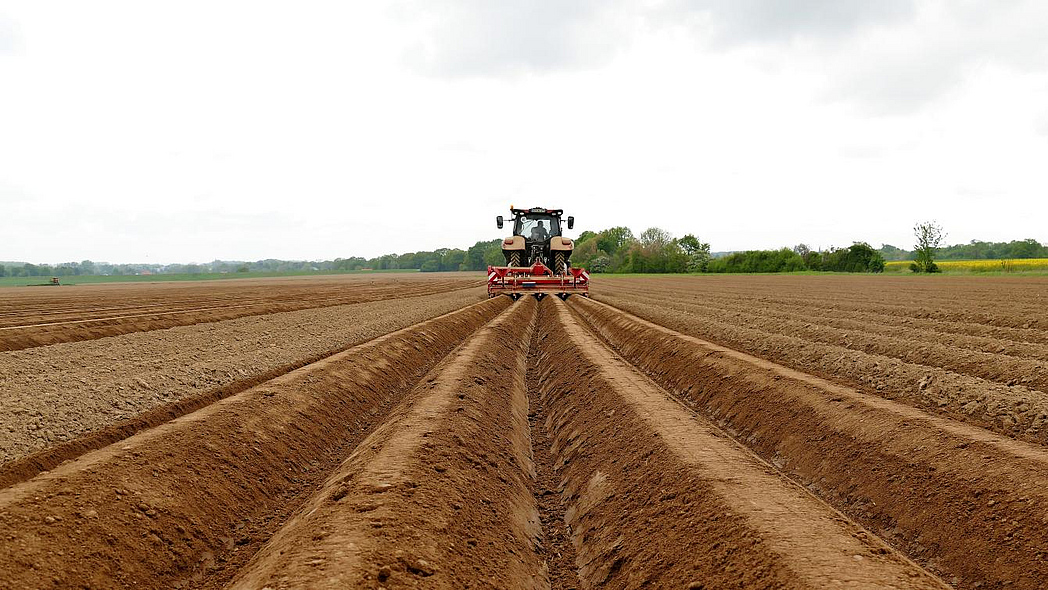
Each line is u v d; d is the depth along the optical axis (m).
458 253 155.62
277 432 7.87
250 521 6.20
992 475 5.78
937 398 8.88
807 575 4.20
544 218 31.06
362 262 178.75
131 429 7.59
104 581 4.50
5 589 3.98
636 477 6.67
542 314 26.75
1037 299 24.02
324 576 4.17
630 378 10.74
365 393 10.89
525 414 11.14
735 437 9.12
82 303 29.59
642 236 92.06
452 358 13.14
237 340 14.81
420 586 4.28
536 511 7.05
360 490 5.75
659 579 4.89
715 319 19.52
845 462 7.17
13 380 9.38
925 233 60.19
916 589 4.09
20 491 5.23
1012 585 4.73
